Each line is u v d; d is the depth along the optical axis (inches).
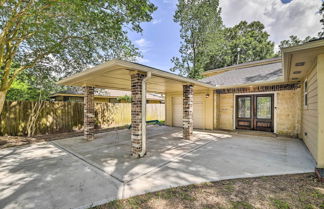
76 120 377.4
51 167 146.6
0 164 155.5
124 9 228.5
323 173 119.6
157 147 215.3
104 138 283.3
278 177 121.7
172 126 442.3
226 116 361.7
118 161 161.8
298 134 266.4
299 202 88.6
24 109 303.9
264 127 311.0
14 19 202.7
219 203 88.8
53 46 268.2
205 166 145.8
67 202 91.2
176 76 214.2
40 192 102.2
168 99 455.8
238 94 343.9
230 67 553.6
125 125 473.1
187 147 214.8
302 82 244.8
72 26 268.8
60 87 380.2
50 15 210.1
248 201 90.2
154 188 106.4
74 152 196.1
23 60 296.8
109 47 329.1
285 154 180.4
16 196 97.5
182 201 91.4
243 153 185.6
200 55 586.9
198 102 393.4
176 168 141.7
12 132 289.9
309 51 123.5
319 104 134.4
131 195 98.0
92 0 184.5
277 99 290.2
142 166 147.3
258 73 349.4
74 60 331.0
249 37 1101.7
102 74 191.5
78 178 122.9
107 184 112.8
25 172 135.0
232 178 120.3
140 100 175.3
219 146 219.5
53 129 339.3
